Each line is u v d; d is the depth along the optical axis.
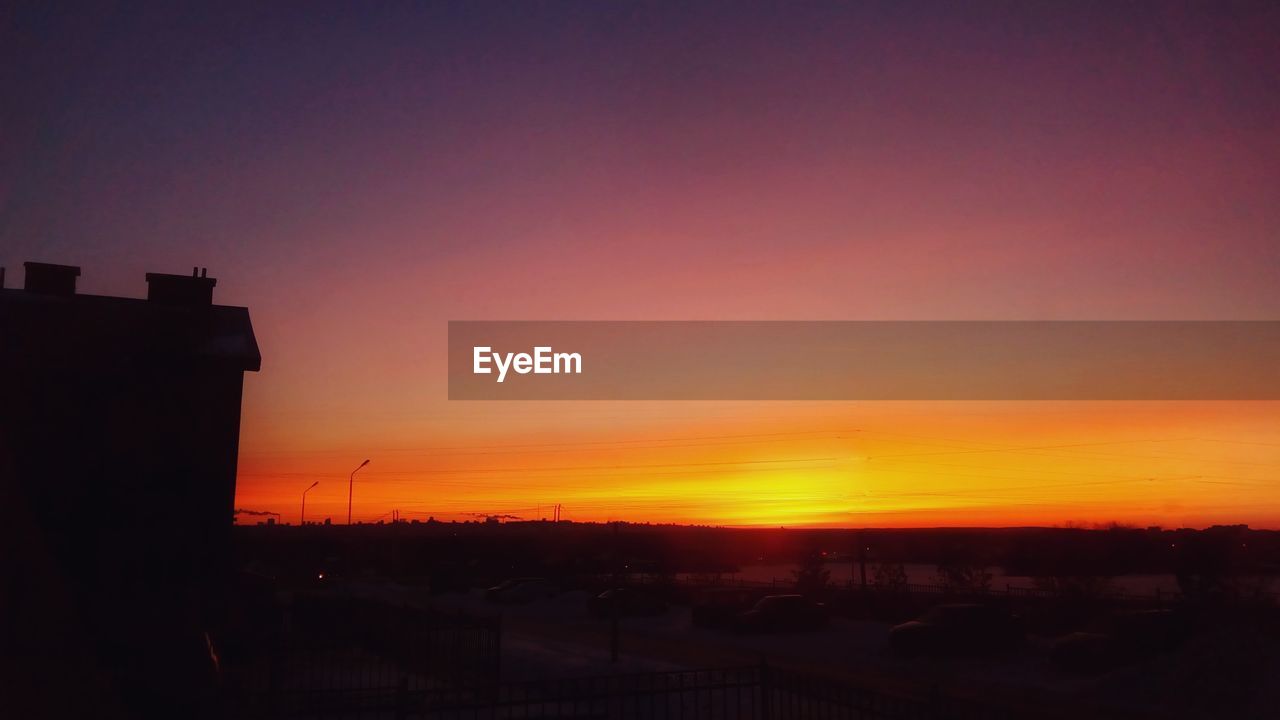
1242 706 16.44
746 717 14.34
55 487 14.56
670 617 45.56
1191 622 22.41
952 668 23.98
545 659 25.14
